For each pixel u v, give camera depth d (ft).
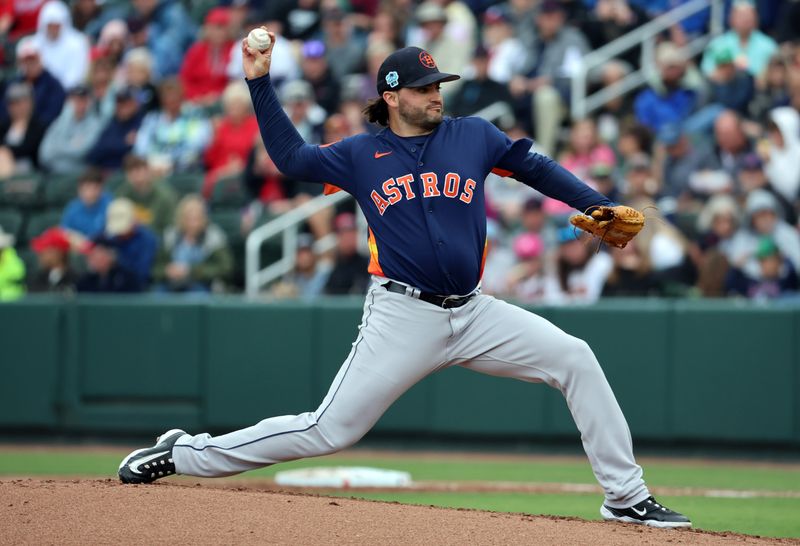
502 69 156.15
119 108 165.37
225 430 125.70
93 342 128.57
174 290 136.56
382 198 56.59
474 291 57.62
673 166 132.87
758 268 121.29
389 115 58.03
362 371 56.95
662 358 116.37
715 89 139.33
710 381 115.14
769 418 113.60
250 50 57.47
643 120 142.92
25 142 170.19
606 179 127.24
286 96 152.87
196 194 153.69
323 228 138.82
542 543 49.65
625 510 57.72
